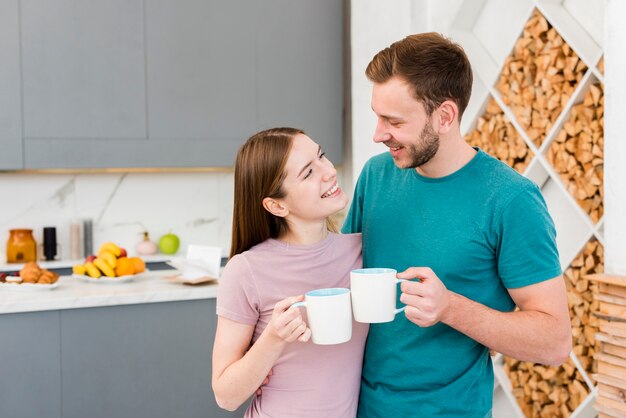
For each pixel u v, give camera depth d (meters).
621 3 1.66
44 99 3.14
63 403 2.41
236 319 1.24
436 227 1.25
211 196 3.82
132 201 3.66
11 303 2.31
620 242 1.69
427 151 1.20
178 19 3.34
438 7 2.74
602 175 2.20
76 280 2.79
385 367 1.29
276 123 3.55
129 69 3.27
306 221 1.29
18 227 3.47
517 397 2.60
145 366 2.53
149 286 2.64
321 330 1.08
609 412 1.64
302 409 1.25
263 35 3.50
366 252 1.36
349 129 3.89
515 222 1.18
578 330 2.33
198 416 2.61
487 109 2.71
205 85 3.41
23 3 3.09
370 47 3.18
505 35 2.60
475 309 1.13
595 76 2.24
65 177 3.54
